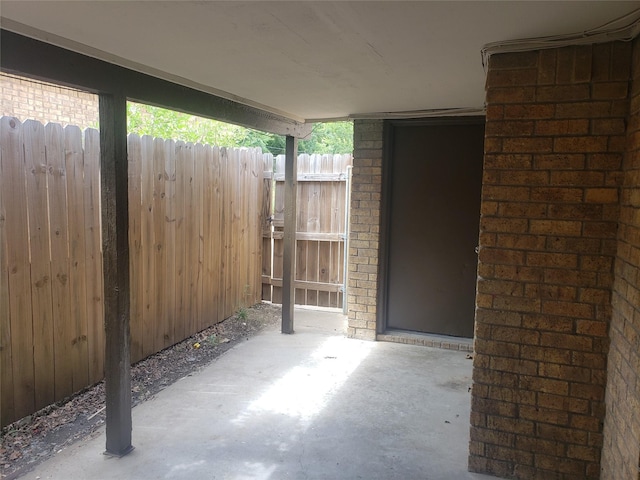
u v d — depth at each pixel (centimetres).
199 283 584
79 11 232
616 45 262
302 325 648
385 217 580
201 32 264
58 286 386
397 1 219
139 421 375
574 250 278
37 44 260
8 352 347
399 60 320
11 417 353
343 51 300
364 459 326
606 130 268
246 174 678
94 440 346
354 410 398
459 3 220
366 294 583
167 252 522
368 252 579
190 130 1010
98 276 425
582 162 273
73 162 394
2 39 243
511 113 284
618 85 264
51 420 370
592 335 278
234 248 660
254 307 722
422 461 324
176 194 532
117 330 320
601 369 278
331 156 700
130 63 322
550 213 281
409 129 573
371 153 569
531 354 291
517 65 281
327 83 394
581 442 285
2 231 339
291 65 336
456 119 549
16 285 351
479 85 397
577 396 284
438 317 583
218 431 361
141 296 488
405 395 429
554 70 274
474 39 273
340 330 628
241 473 308
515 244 289
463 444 347
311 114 563
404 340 576
